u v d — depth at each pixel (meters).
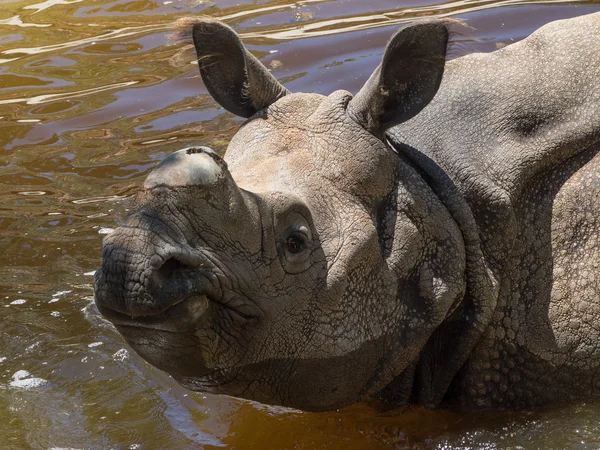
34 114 16.70
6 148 15.73
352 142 8.66
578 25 10.22
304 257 8.12
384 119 8.80
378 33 18.30
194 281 7.30
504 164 9.44
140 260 7.00
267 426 9.80
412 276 8.89
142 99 16.98
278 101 9.02
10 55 19.06
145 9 20.86
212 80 9.34
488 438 9.33
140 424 9.88
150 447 9.47
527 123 9.65
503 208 9.29
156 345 7.50
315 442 9.49
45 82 17.81
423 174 9.30
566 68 9.88
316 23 19.16
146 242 7.04
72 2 21.81
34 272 12.67
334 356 8.45
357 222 8.48
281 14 19.84
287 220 8.02
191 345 7.66
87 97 17.17
